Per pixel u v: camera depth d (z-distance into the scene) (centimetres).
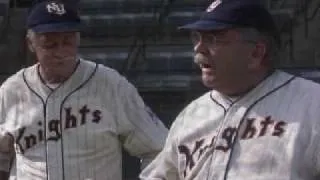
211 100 295
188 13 866
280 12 847
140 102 394
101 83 387
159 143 392
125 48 864
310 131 271
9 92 392
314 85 281
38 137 386
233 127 284
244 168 277
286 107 278
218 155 284
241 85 285
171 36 862
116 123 387
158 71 844
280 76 286
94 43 870
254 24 279
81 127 382
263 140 275
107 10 883
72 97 385
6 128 391
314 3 845
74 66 386
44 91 387
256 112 281
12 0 902
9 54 859
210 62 284
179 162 297
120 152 395
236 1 280
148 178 313
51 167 383
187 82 827
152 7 877
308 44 833
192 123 296
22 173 390
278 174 271
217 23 278
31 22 374
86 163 382
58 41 374
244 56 281
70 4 378
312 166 270
